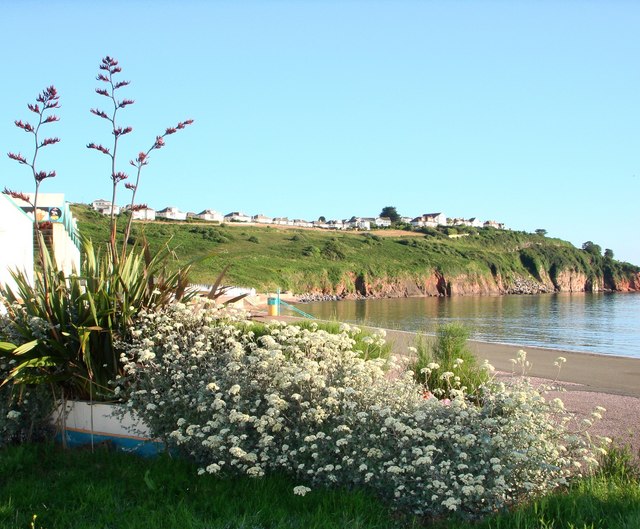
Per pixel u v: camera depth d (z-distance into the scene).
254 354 5.40
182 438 4.75
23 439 5.66
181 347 5.71
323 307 73.94
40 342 5.79
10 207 9.05
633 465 5.24
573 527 3.68
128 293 6.24
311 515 4.02
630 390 9.41
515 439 4.38
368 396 4.90
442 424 4.49
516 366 11.98
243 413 4.77
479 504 4.09
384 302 91.19
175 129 6.72
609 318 55.50
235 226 131.12
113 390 5.88
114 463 5.14
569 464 4.92
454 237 161.50
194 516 4.06
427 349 9.05
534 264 150.88
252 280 84.44
